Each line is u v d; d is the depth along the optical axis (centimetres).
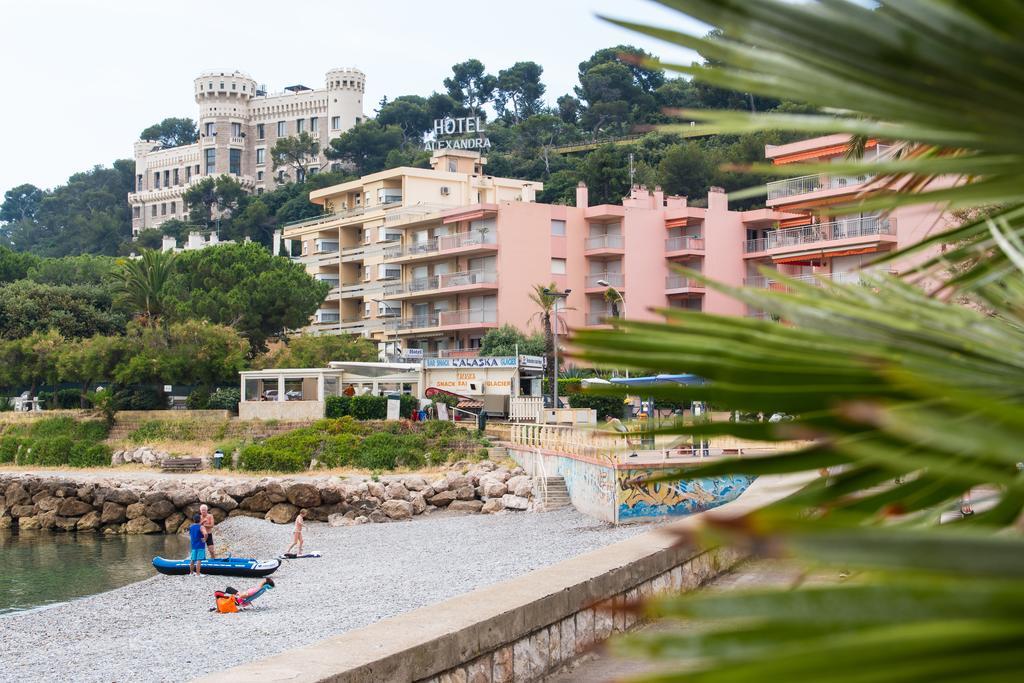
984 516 146
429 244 8756
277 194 18225
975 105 131
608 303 8269
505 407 6331
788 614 104
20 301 8469
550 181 12975
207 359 7050
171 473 6072
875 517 144
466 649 759
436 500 5147
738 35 141
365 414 6159
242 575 3391
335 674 617
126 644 2238
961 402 126
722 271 8412
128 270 8238
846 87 137
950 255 229
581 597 953
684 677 102
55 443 6544
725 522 103
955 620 95
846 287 197
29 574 3919
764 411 147
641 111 17375
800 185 5050
